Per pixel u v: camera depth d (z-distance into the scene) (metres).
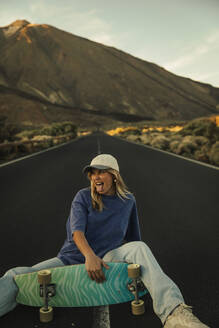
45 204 8.27
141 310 2.94
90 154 23.39
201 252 4.66
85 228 2.92
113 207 2.90
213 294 3.37
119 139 51.66
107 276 2.61
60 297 2.66
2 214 7.34
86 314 3.00
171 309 2.37
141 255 2.68
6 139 33.75
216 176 12.40
